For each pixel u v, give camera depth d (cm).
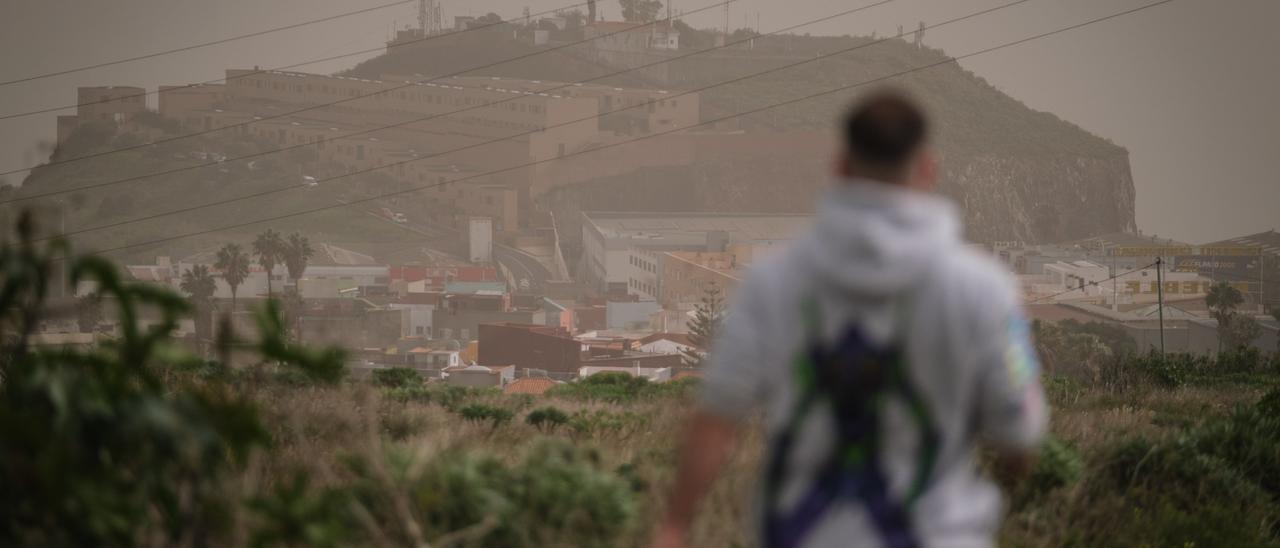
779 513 1067
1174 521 3247
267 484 2384
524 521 1922
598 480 2050
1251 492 3881
